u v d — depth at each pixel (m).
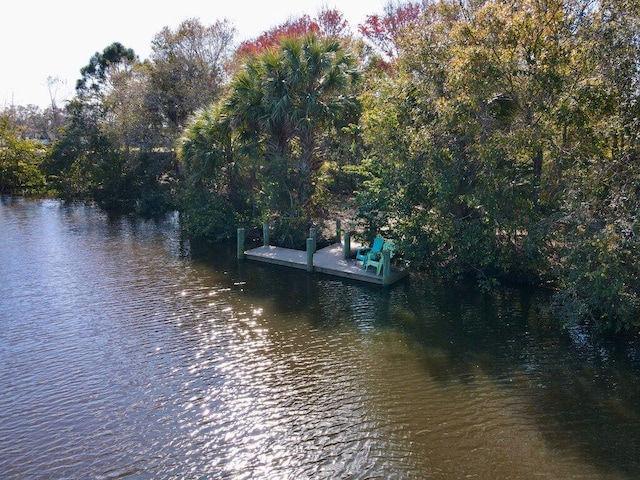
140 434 6.28
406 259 11.79
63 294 11.70
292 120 14.72
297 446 5.98
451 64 10.38
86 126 27.98
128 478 5.49
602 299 8.28
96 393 7.27
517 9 10.06
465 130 10.25
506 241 10.79
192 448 5.99
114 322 9.94
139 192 25.67
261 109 15.36
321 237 15.65
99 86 47.38
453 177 10.60
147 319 10.08
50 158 29.17
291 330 9.45
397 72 13.98
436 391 7.14
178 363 8.16
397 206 11.88
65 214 23.77
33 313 10.48
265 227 15.44
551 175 10.16
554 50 9.41
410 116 11.78
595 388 7.16
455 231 11.05
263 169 16.09
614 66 8.42
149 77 25.83
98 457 5.85
